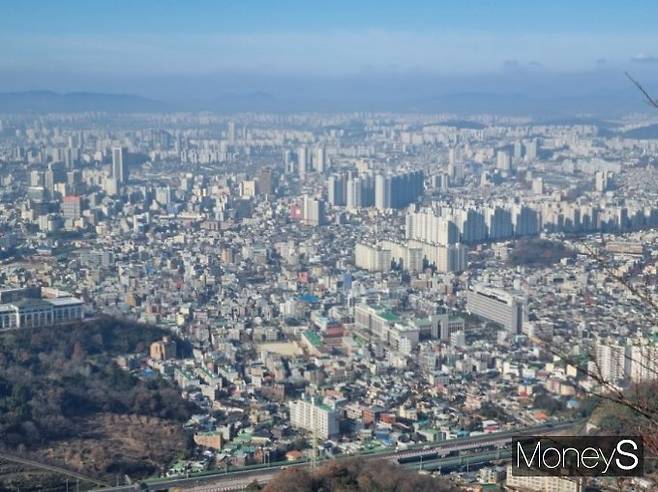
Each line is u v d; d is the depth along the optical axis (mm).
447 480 182875
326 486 164375
